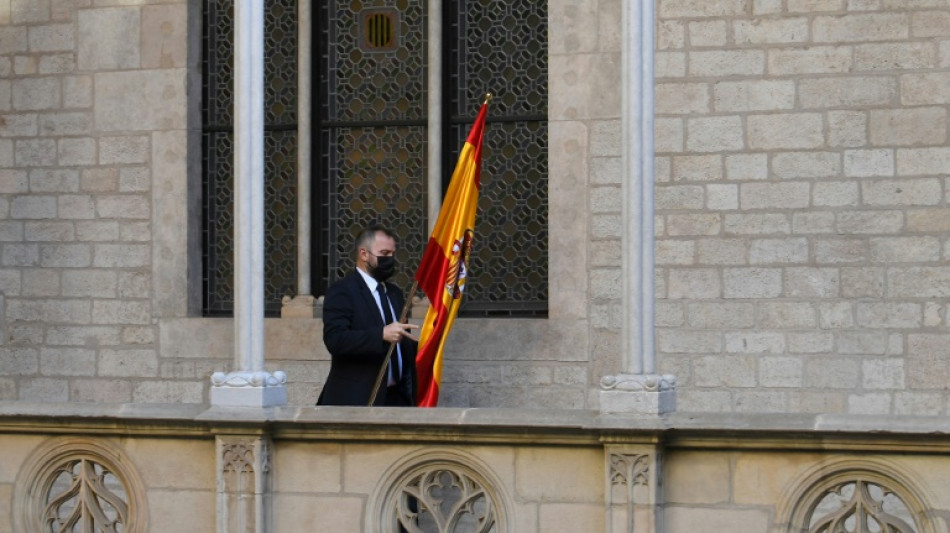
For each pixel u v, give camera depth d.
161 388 15.42
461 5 15.16
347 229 15.41
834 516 9.59
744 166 13.92
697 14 14.06
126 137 15.53
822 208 13.71
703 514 9.82
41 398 15.64
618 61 14.25
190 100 15.45
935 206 13.40
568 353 14.38
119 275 15.55
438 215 14.37
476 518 12.71
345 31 15.44
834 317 13.66
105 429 10.84
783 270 13.79
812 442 9.53
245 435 10.47
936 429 9.21
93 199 15.60
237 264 11.04
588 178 14.35
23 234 15.71
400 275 15.23
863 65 13.62
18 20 15.74
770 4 13.85
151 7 15.46
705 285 14.02
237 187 11.06
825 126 13.71
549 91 14.47
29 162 15.71
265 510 10.55
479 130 13.40
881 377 13.53
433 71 14.90
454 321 14.59
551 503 10.09
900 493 9.40
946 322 13.35
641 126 10.31
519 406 14.48
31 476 10.99
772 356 13.83
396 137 15.28
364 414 10.43
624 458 9.77
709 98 14.02
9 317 15.73
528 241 14.93
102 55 15.58
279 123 15.55
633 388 9.99
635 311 10.21
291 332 15.00
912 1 13.48
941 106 13.40
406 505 10.45
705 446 9.79
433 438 10.27
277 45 15.59
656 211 14.16
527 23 14.97
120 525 12.14
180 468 10.76
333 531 10.52
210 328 15.27
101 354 15.58
